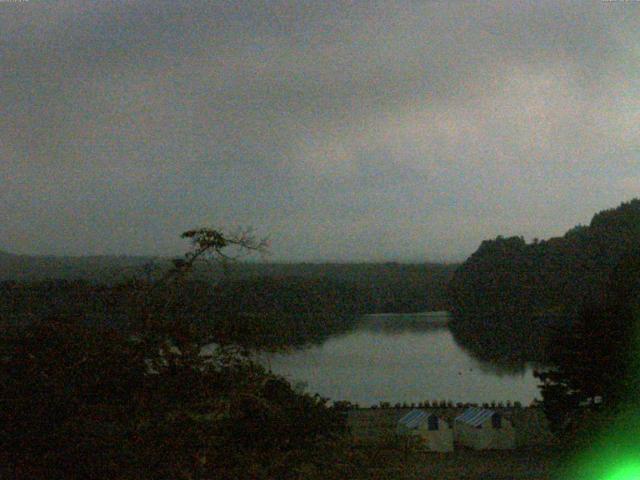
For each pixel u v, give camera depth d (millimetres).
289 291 152625
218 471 12641
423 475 32250
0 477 11508
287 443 14125
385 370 106938
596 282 162000
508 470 34406
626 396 38031
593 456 27047
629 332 40469
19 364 12227
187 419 12336
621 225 186375
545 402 42875
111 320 13016
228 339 12922
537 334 158250
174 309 13117
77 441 11688
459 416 45125
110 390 12508
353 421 49031
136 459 11781
